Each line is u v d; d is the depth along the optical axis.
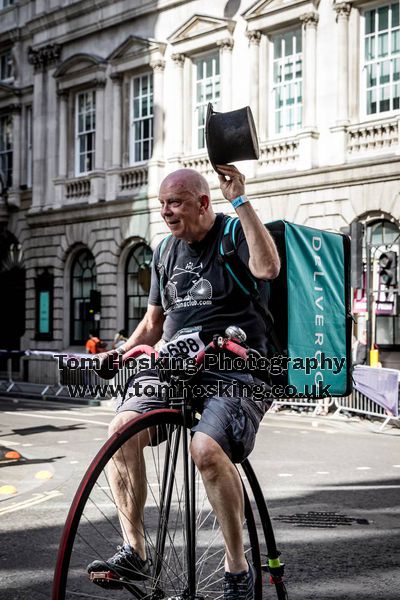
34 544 6.00
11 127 31.47
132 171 26.12
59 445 12.05
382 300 19.23
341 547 5.83
